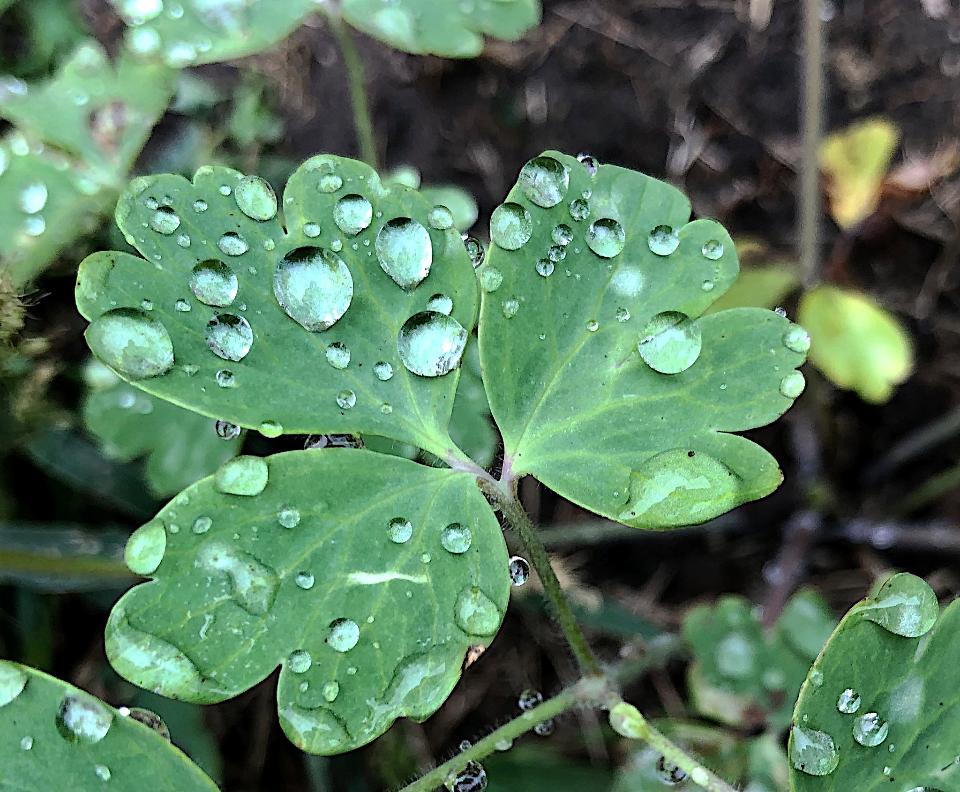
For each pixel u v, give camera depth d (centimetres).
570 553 18
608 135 19
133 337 13
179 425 16
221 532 12
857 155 18
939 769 12
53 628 17
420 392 13
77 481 17
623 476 13
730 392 13
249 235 13
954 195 18
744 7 19
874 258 19
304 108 19
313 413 13
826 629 16
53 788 12
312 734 12
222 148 18
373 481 13
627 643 17
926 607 12
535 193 13
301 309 13
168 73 16
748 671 16
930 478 18
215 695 12
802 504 18
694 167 19
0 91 17
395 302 13
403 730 17
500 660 18
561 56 19
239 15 15
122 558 16
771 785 15
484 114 19
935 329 18
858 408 18
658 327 13
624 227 13
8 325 16
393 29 15
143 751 12
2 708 12
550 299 13
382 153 19
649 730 13
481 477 13
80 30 17
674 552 18
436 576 13
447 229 13
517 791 16
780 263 17
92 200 16
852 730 12
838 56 19
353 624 13
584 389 13
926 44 19
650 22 19
